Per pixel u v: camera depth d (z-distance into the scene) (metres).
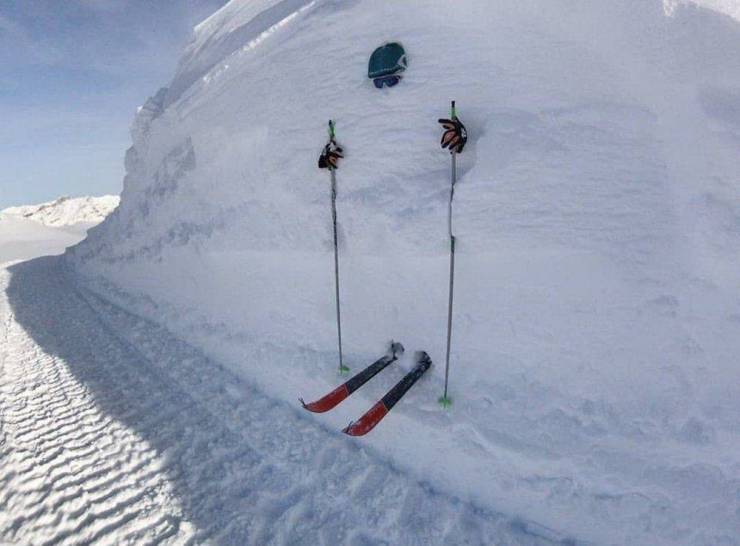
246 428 4.61
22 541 3.20
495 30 4.30
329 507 3.56
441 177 4.33
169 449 4.27
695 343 3.30
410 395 4.14
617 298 3.53
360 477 3.86
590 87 3.90
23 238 35.47
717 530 2.85
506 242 3.83
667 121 3.62
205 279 7.12
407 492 3.69
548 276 3.74
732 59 3.57
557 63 4.03
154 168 10.70
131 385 5.65
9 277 14.68
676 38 3.67
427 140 4.48
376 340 4.78
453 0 4.53
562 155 3.79
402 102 4.67
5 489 3.70
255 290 6.06
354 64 5.20
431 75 4.55
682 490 2.96
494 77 4.25
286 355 5.32
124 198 13.11
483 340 4.07
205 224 7.27
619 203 3.61
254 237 6.02
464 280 4.09
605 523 3.07
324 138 5.26
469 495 3.61
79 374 6.02
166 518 3.43
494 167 3.92
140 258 9.61
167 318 7.90
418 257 4.27
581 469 3.20
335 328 5.09
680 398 3.27
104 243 13.12
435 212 4.19
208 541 3.22
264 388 5.41
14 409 5.06
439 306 4.31
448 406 3.89
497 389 3.87
